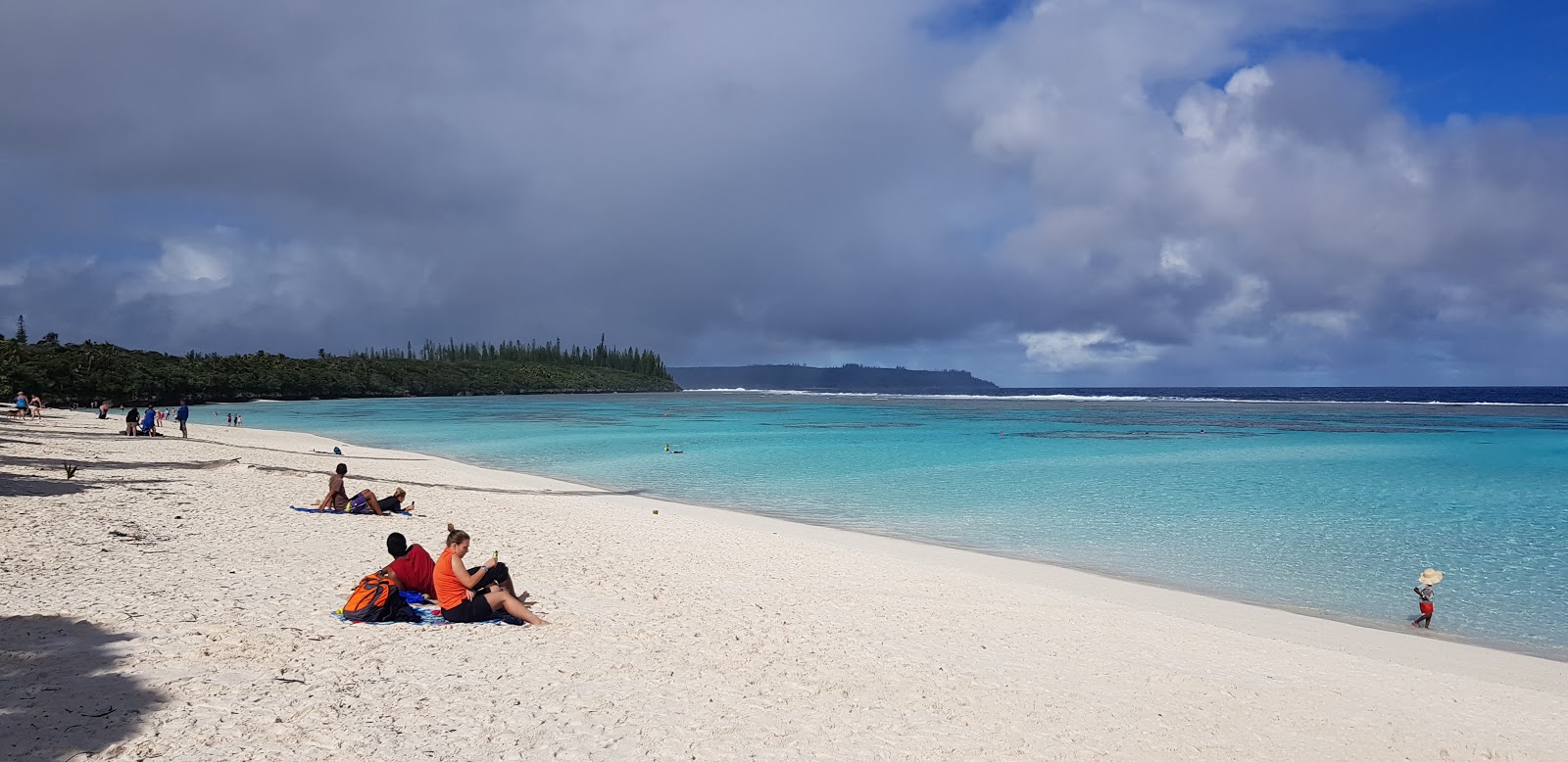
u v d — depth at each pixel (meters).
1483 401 179.62
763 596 14.39
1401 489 35.28
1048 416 110.56
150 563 13.85
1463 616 15.68
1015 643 11.98
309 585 13.05
